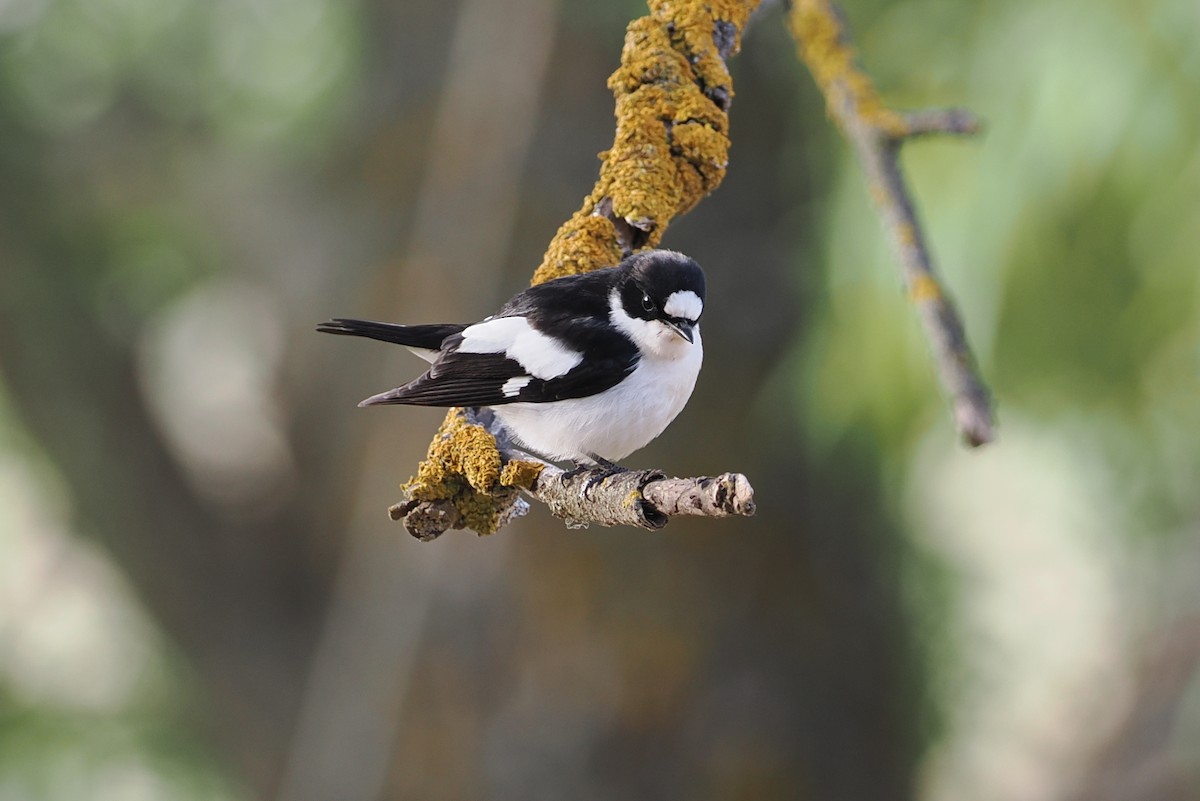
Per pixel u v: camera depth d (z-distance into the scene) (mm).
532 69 11883
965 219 9539
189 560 16641
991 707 13758
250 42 15180
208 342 18203
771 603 11922
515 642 11516
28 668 17516
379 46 14133
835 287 10109
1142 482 11945
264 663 16719
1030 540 14414
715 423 11867
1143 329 10312
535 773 11469
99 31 15234
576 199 11859
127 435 16594
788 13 4906
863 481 12219
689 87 6402
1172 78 9055
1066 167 9305
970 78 9945
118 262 16719
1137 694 12938
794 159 12109
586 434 6293
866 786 12414
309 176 14984
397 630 11898
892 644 12852
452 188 12188
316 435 15531
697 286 6250
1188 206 9453
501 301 11883
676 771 11523
